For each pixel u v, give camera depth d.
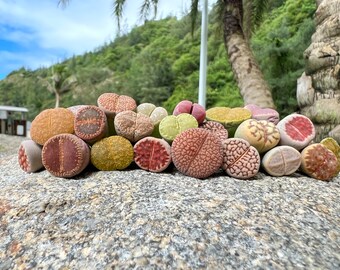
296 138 0.12
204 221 0.07
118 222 0.08
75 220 0.08
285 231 0.07
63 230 0.08
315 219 0.08
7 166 0.18
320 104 0.26
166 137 0.12
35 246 0.07
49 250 0.07
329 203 0.09
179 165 0.11
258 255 0.06
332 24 0.25
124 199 0.09
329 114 0.24
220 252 0.06
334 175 0.12
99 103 0.13
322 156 0.12
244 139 0.12
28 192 0.10
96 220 0.08
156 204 0.08
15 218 0.08
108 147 0.12
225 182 0.11
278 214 0.08
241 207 0.08
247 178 0.11
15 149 0.38
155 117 0.13
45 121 0.12
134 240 0.07
